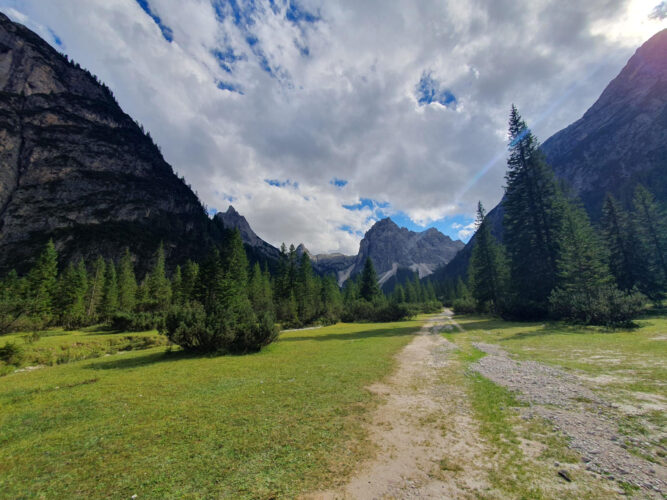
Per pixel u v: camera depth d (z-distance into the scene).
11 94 141.25
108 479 4.58
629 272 34.78
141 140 183.75
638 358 10.45
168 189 166.62
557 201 33.88
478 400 7.81
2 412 7.70
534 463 4.66
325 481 4.42
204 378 11.12
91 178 138.00
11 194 117.31
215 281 44.94
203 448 5.52
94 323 47.84
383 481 4.36
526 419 6.39
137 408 7.85
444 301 118.12
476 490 4.03
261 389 9.47
